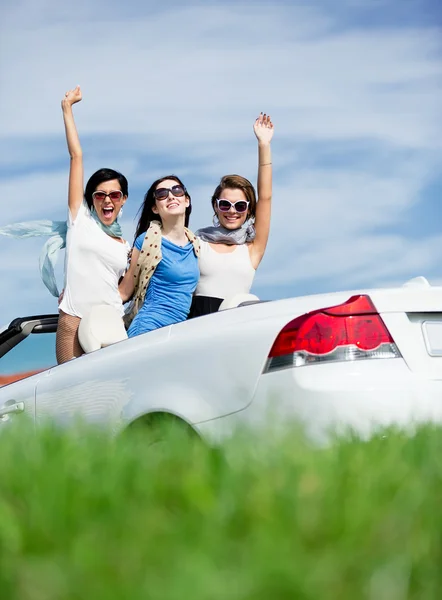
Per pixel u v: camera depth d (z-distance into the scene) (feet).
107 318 45.32
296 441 20.21
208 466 17.25
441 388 31.14
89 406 36.22
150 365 34.50
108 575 11.44
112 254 49.37
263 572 10.73
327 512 13.34
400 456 19.47
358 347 31.30
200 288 50.72
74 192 50.75
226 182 51.55
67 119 52.65
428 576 12.39
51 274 50.57
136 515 13.82
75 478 15.56
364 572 11.69
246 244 52.70
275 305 32.81
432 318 32.27
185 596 10.55
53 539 13.05
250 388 31.81
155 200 48.37
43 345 48.80
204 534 12.75
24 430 23.67
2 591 11.59
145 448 20.44
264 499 14.01
